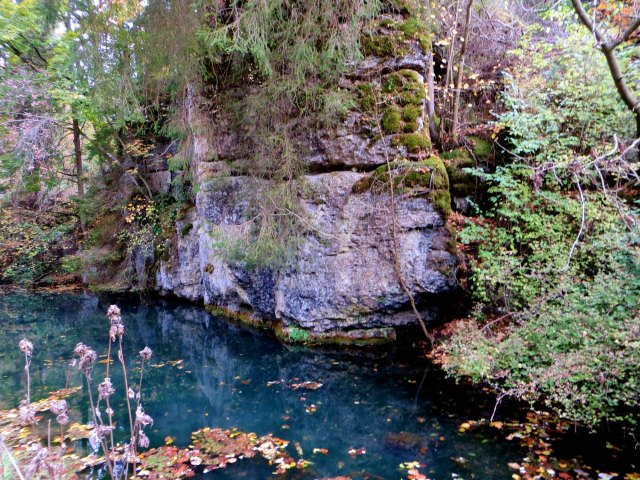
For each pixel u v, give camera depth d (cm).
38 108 1063
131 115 753
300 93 614
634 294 412
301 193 659
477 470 346
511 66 701
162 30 592
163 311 1017
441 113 723
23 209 1360
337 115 637
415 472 347
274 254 660
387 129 630
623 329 379
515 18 775
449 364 531
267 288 766
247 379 589
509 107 644
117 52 679
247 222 691
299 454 385
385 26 629
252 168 697
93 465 359
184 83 675
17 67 1022
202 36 550
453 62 747
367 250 651
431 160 627
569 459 355
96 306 1081
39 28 1011
